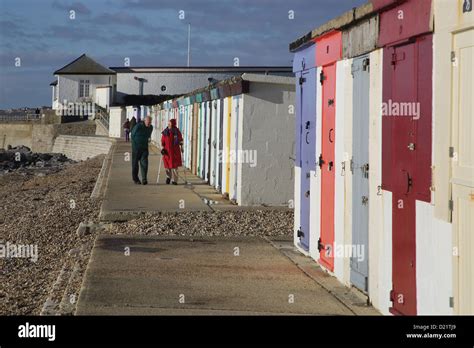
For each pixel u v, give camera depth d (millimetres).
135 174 21812
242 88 16188
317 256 10562
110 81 81750
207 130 22891
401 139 7234
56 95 85625
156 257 10930
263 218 14734
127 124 55094
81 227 14523
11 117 91062
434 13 6340
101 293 8719
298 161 11891
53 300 8891
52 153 73312
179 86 75438
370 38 8125
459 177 5918
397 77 7348
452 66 6008
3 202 23547
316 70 10719
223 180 18938
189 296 8609
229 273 9906
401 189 7227
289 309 8047
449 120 6070
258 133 16391
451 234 6078
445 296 6211
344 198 9250
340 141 9445
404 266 7164
